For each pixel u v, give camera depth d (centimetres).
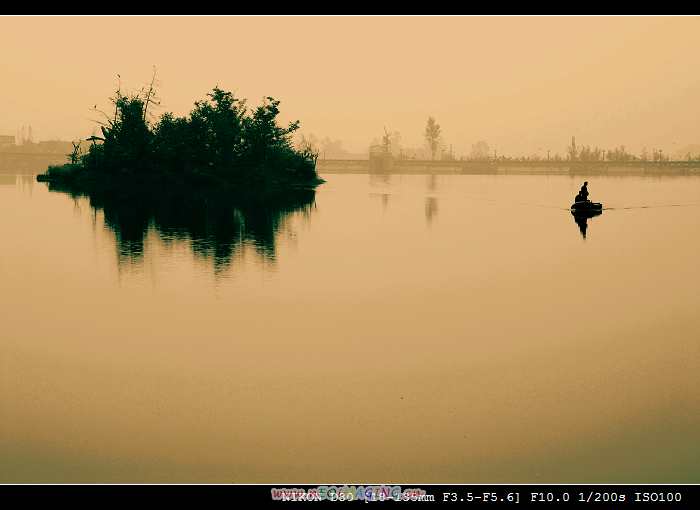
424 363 1059
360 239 2630
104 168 6900
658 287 1689
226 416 847
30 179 8931
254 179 7412
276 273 1839
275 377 988
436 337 1208
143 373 1001
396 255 2206
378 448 766
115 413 855
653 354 1113
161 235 2664
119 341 1162
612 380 987
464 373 1014
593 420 843
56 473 707
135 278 1742
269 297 1527
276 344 1152
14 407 870
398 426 821
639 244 2539
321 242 2512
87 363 1044
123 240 2484
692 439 789
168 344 1146
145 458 738
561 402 902
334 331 1240
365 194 6350
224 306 1432
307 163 9488
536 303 1492
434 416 852
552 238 2720
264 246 2381
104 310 1387
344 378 987
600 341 1192
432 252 2286
